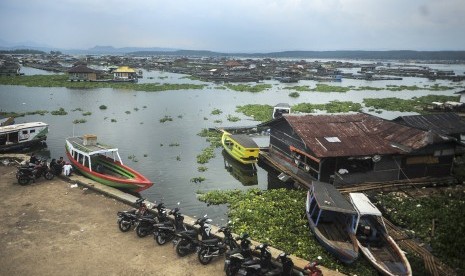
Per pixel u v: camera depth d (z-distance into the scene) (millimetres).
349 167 26328
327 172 25641
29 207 19266
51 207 19375
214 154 36688
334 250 15562
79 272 13375
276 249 15891
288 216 20547
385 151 25828
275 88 105000
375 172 26156
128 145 39156
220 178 29688
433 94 95938
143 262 14281
